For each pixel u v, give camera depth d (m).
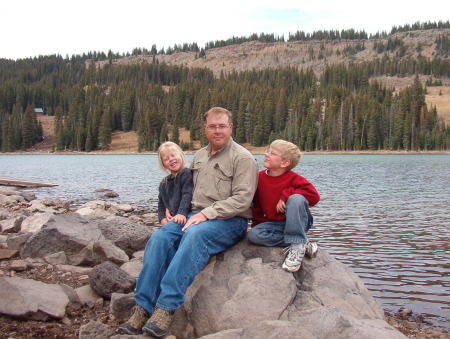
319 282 5.28
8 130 147.00
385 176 41.41
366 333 4.21
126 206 19.91
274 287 5.06
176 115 152.75
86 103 176.12
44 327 5.07
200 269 5.09
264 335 4.18
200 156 5.86
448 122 153.75
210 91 169.50
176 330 5.03
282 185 5.47
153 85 189.62
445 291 8.09
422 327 6.40
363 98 137.38
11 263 7.52
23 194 23.97
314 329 4.15
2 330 4.88
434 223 15.84
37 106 195.38
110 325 5.34
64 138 146.25
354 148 121.50
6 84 196.88
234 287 5.14
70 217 8.64
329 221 16.33
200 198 5.58
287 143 5.45
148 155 127.31
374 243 12.36
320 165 62.66
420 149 119.12
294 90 182.50
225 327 4.82
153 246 5.16
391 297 7.78
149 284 5.00
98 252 7.76
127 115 162.25
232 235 5.50
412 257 10.67
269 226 5.56
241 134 136.62
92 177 43.53
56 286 5.81
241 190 5.32
